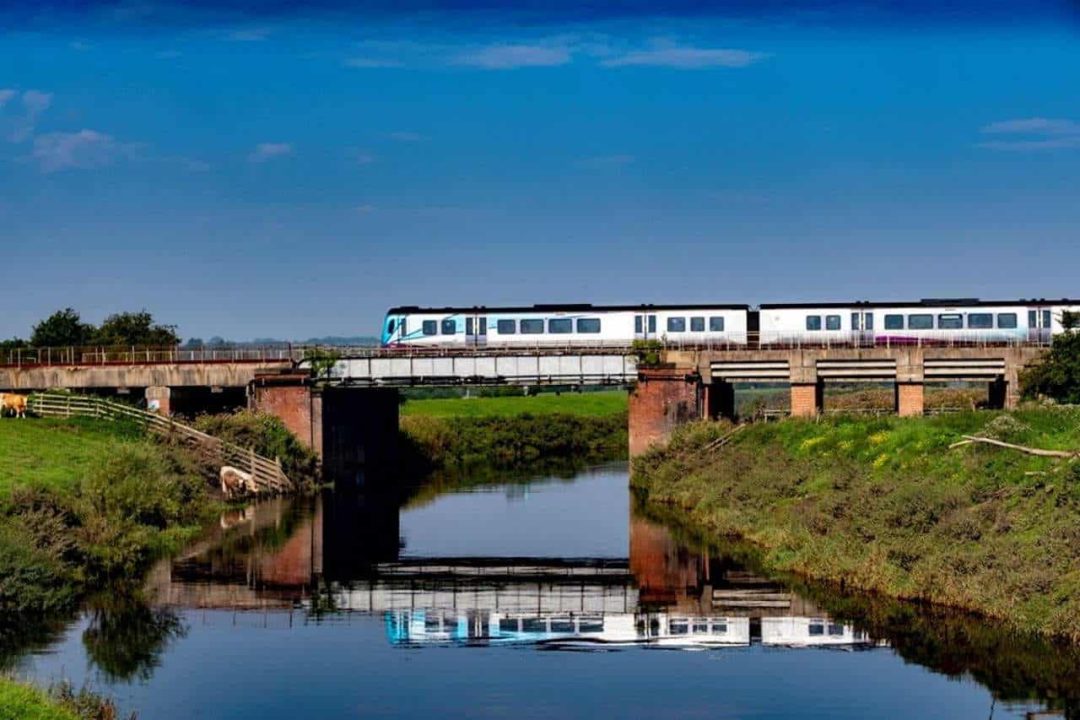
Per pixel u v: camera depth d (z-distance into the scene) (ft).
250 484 292.81
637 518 256.11
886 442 229.86
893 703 118.73
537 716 117.80
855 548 177.88
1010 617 140.15
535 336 347.77
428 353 331.98
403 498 299.79
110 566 188.55
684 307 343.87
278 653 142.10
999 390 331.36
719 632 149.59
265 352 338.75
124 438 285.64
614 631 152.87
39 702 103.86
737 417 358.23
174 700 122.52
